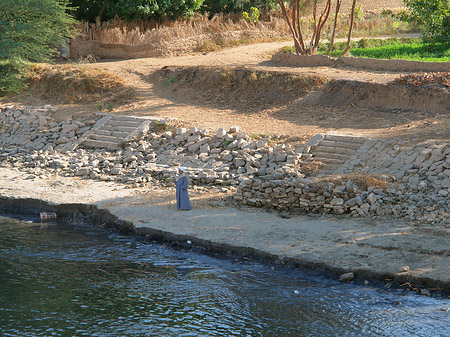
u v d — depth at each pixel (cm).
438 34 3294
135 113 2520
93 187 1853
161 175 1942
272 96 2522
